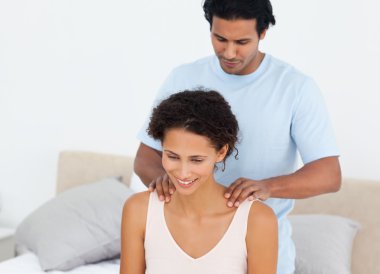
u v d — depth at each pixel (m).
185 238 1.53
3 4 3.74
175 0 3.34
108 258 3.04
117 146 3.55
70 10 3.59
